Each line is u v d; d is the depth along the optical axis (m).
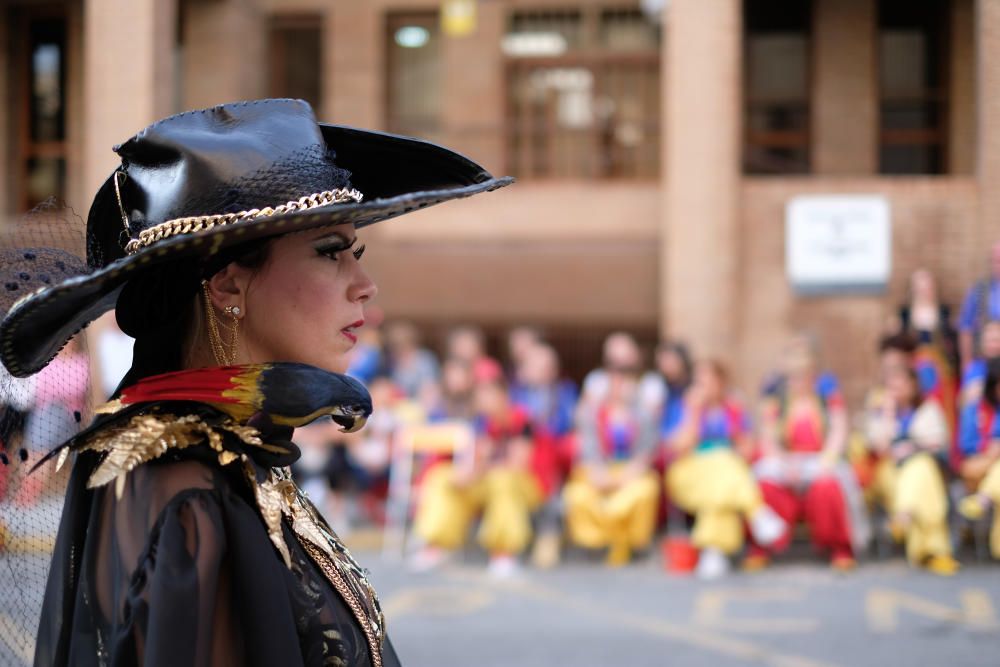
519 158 21.94
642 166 21.66
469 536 15.83
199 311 2.16
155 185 2.05
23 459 2.24
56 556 2.07
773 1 20.66
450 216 20.78
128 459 1.92
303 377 2.05
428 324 20.84
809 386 13.42
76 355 2.32
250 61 21.44
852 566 13.02
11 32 21.28
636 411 13.97
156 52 17.00
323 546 2.12
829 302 17.59
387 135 2.39
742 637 9.93
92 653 1.90
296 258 2.10
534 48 21.95
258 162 2.02
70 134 21.20
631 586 12.41
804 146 20.66
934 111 20.48
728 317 17.72
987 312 13.55
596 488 13.83
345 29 22.20
